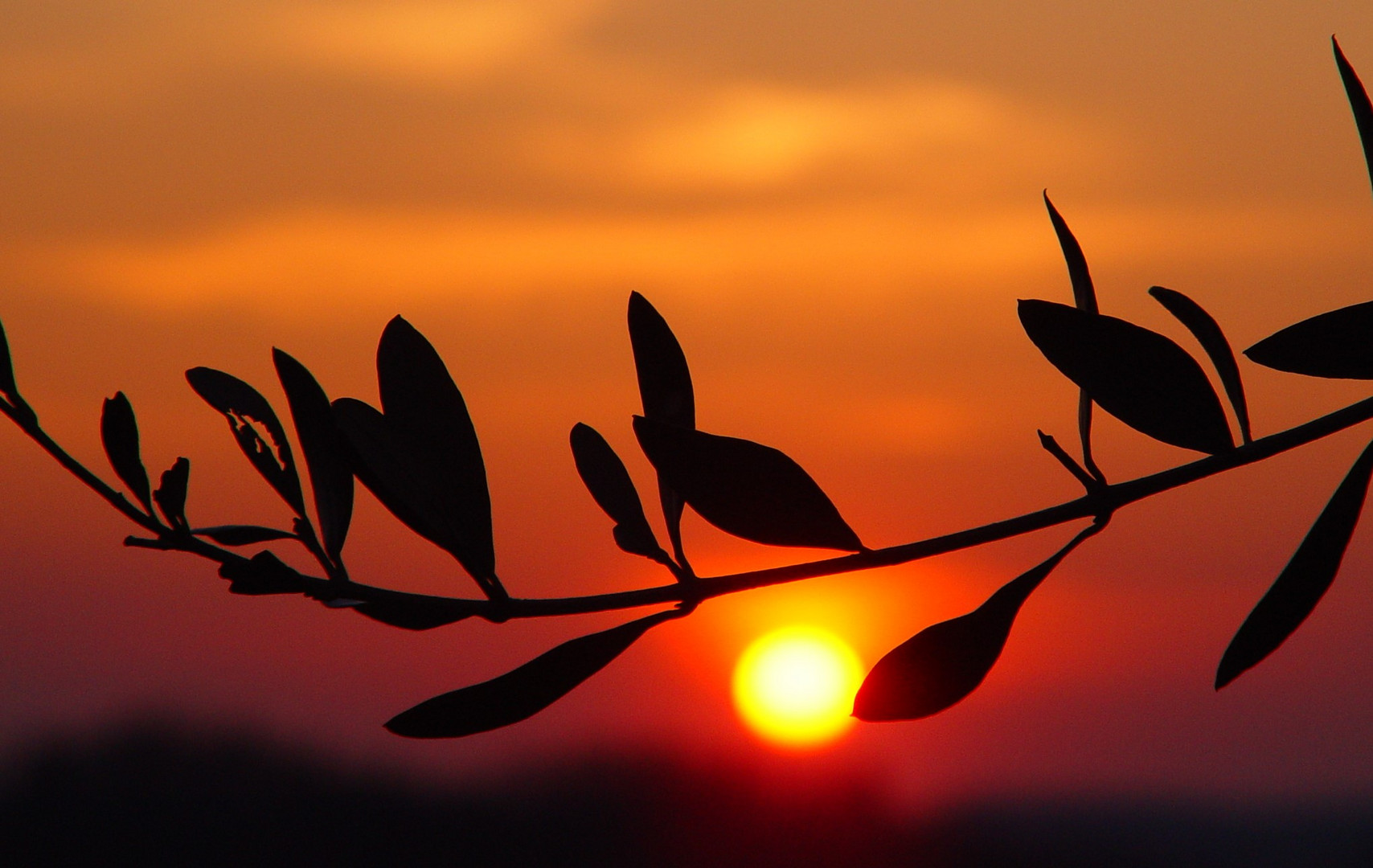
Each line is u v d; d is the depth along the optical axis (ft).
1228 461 4.82
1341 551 4.79
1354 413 4.82
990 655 4.80
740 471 4.79
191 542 4.77
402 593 4.80
